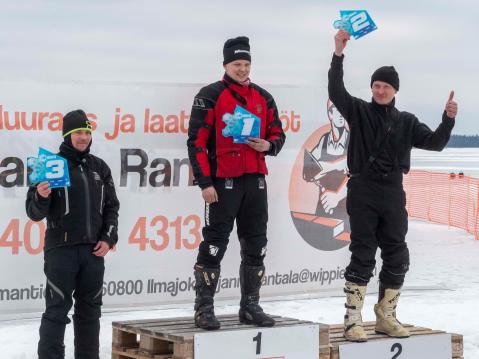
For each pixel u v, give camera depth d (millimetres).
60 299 5637
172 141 8445
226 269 8742
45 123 7961
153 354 5758
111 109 8188
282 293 9125
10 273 7922
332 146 9359
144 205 8359
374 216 6254
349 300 6336
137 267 8359
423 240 16859
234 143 5801
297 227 9172
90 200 5715
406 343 6406
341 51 6066
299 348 5918
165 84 8367
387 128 6227
